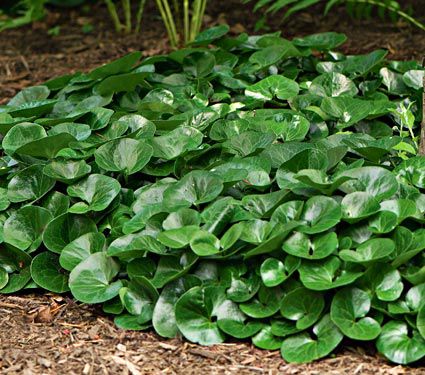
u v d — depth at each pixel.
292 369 2.80
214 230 3.08
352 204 3.06
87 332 3.11
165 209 3.20
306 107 4.02
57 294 3.40
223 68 4.50
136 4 6.44
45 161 3.73
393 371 2.76
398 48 5.25
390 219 3.01
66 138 3.60
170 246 3.00
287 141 3.62
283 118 3.78
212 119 3.84
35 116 4.11
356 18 5.78
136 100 4.30
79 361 2.91
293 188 3.19
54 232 3.38
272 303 2.97
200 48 4.73
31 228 3.46
